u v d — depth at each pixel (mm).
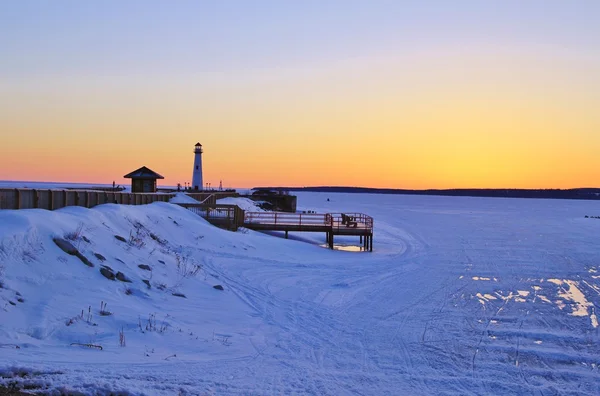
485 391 10406
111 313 12820
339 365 11633
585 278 26172
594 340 14852
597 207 189125
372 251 36188
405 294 20797
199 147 67125
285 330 14578
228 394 8953
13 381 7980
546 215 104812
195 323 14102
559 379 11445
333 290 20797
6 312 11062
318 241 41281
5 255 12875
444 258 32625
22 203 17266
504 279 25109
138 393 8172
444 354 13008
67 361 9484
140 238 20312
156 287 16219
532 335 15172
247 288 19438
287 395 9250
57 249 14672
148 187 47344
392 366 11797
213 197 50750
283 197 83625
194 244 25266
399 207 138750
